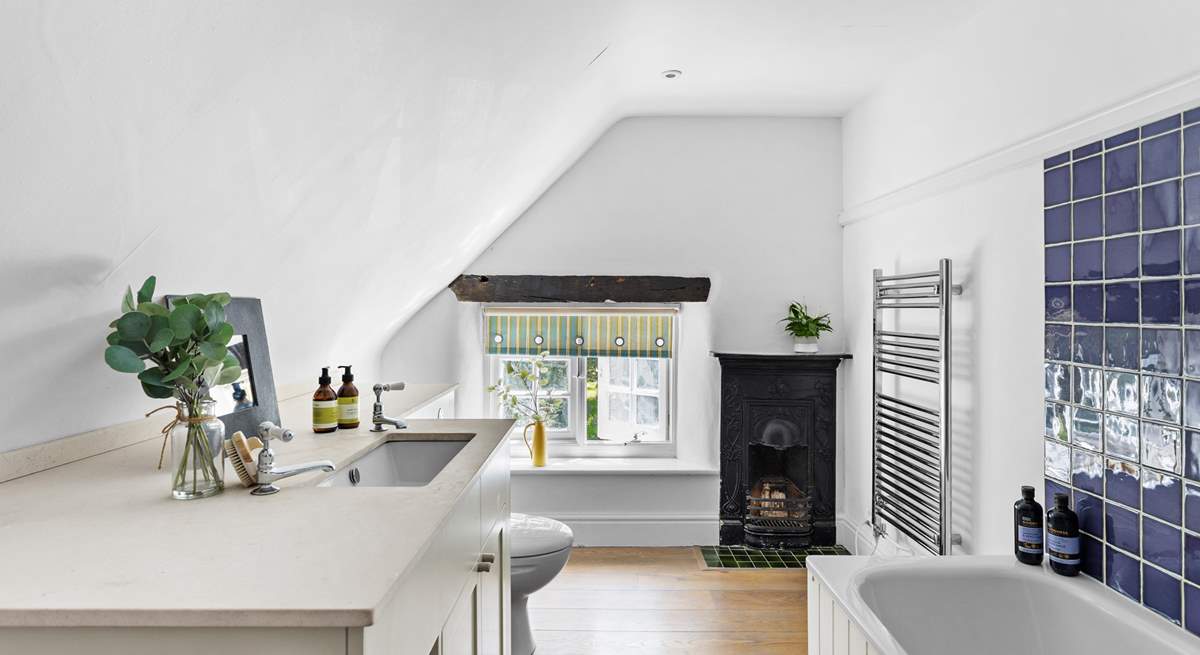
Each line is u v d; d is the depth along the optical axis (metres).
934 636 2.12
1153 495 1.83
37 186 1.00
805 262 4.07
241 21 1.02
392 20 1.30
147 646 0.82
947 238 2.81
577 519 4.04
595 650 2.76
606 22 2.32
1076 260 2.09
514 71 1.98
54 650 0.82
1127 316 1.90
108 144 1.03
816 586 2.19
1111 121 1.91
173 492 1.24
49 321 1.27
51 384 1.38
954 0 2.49
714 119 4.07
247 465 1.31
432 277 3.44
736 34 2.84
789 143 4.07
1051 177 2.19
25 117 0.89
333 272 2.27
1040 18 2.23
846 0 2.53
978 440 2.58
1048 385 2.22
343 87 1.38
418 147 1.91
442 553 1.26
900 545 3.15
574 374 4.32
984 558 2.25
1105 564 2.01
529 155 2.90
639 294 4.07
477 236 3.46
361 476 1.75
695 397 4.13
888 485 3.29
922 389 3.00
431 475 1.97
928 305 2.77
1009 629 2.12
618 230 4.08
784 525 3.99
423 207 2.38
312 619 0.79
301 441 1.84
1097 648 1.90
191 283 1.60
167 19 0.92
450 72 1.67
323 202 1.76
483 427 2.08
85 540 1.02
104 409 1.59
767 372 3.99
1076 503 2.12
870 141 3.62
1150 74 1.79
